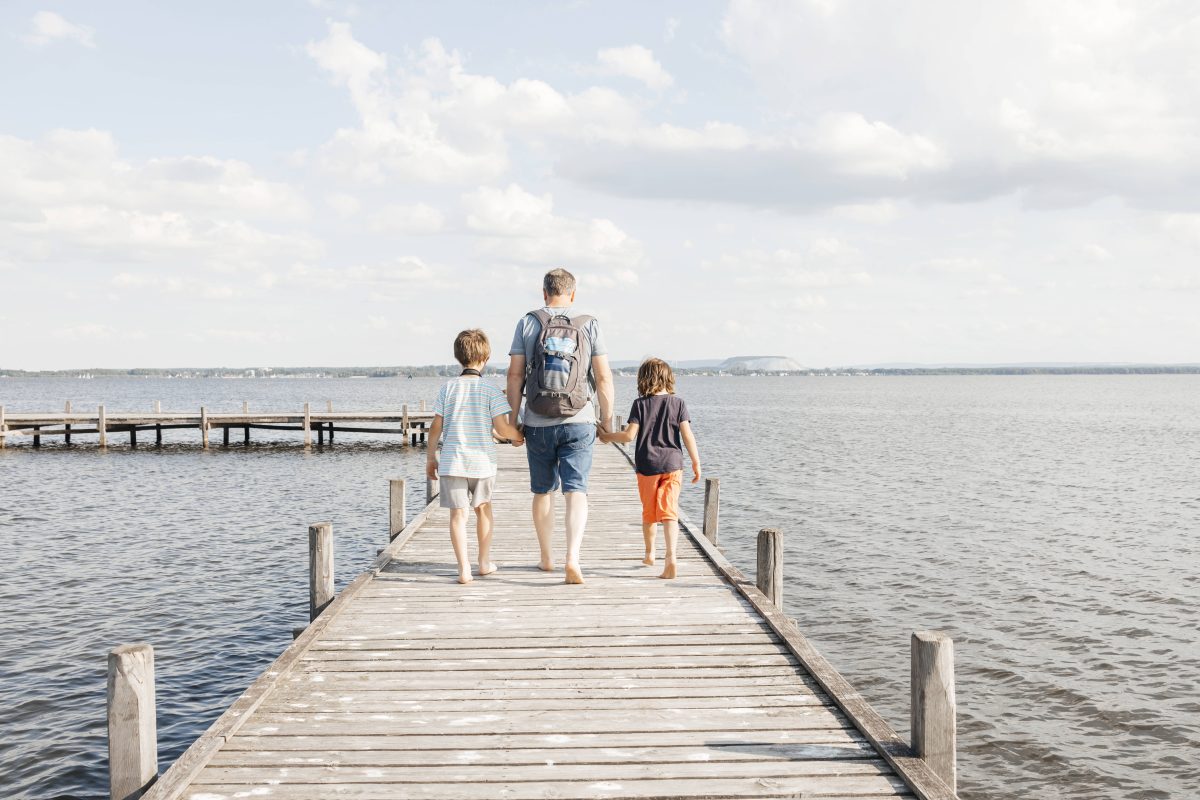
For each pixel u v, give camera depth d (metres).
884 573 13.83
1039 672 9.44
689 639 4.86
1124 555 15.13
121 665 3.21
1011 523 18.30
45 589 12.21
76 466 27.92
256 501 20.69
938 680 3.31
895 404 95.81
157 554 14.65
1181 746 7.68
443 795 3.05
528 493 11.66
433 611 5.42
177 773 3.12
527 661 4.50
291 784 3.13
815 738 3.57
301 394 145.50
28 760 7.09
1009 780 7.14
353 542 15.91
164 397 123.69
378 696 4.01
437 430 6.12
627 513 9.73
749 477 26.12
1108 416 67.81
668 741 3.52
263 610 11.35
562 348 5.61
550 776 3.20
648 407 6.34
